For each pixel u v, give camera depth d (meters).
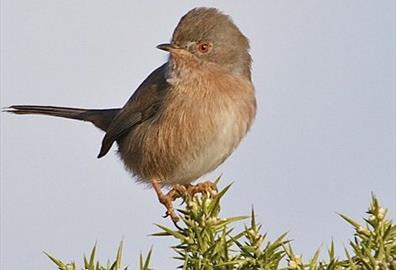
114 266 5.22
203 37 11.55
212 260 5.73
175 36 11.70
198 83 11.48
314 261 5.18
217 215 6.00
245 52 12.03
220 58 11.62
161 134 11.69
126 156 12.48
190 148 11.59
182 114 11.48
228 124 11.48
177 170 11.95
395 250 5.15
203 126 11.43
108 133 12.66
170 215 10.91
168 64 11.72
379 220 5.18
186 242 5.84
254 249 5.56
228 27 11.80
